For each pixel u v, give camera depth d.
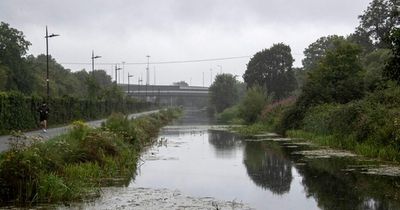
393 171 20.89
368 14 76.81
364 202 14.98
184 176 20.78
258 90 69.69
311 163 24.22
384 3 74.62
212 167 23.64
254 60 89.62
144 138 35.84
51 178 15.11
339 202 15.05
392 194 16.08
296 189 17.50
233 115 91.19
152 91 155.25
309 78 44.59
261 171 22.16
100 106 64.75
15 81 73.62
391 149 24.50
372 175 20.00
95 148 21.19
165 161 26.09
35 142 17.11
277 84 86.62
